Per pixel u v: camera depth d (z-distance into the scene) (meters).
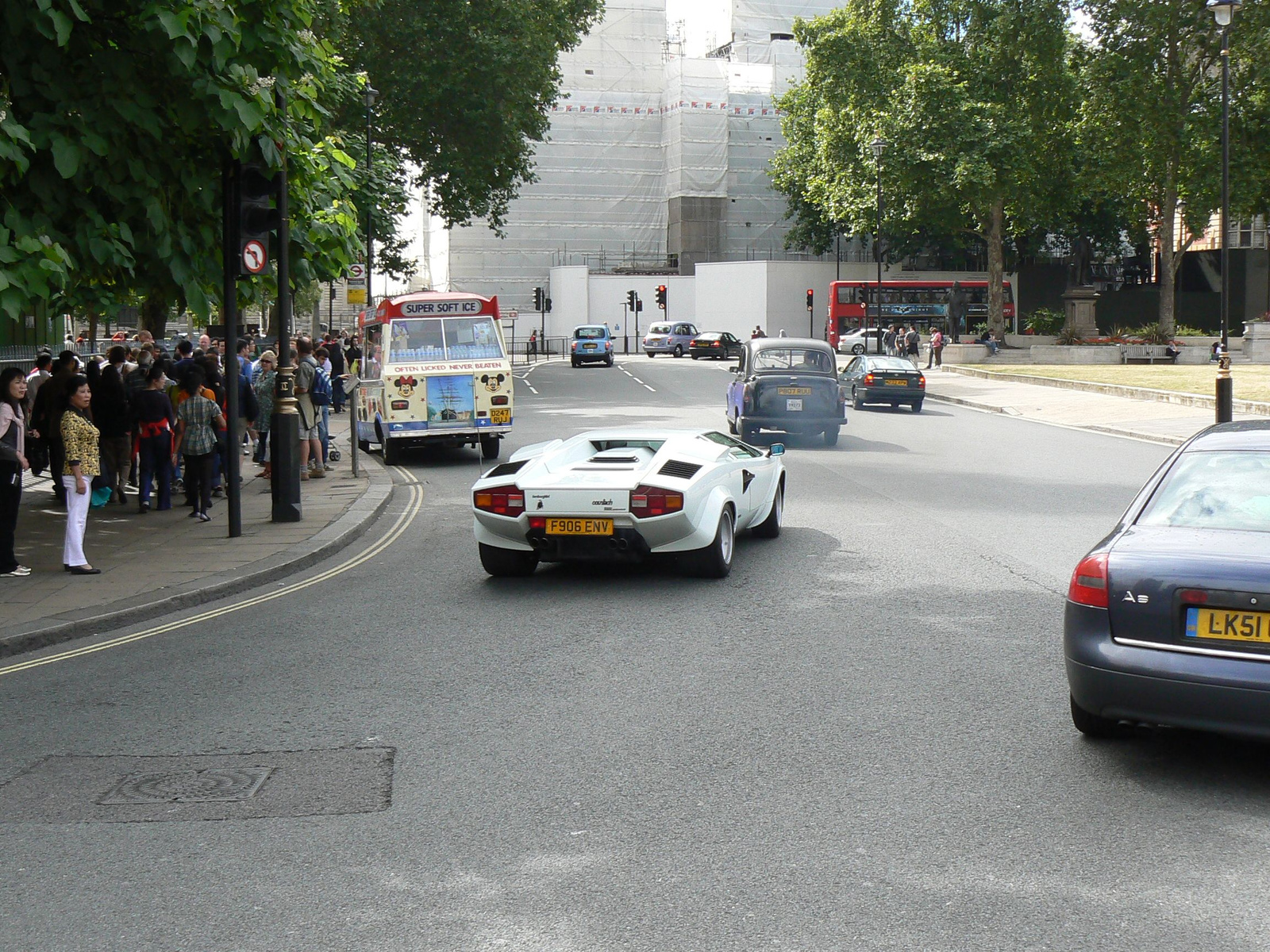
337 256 13.94
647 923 3.94
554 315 73.38
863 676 7.05
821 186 59.88
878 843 4.59
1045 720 6.18
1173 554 5.20
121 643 8.26
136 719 6.41
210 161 11.62
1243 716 4.93
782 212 78.38
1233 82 54.12
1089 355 52.47
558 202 75.06
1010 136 52.03
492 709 6.46
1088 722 5.77
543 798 5.12
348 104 38.91
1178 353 53.09
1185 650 5.07
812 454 20.83
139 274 11.23
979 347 52.81
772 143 77.88
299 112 11.98
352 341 35.50
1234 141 54.06
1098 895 4.12
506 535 9.89
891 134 52.91
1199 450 6.04
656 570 10.58
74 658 7.85
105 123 9.83
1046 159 57.75
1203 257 70.38
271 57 10.90
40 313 22.83
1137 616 5.18
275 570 10.67
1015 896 4.11
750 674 7.11
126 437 15.52
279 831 4.80
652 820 4.86
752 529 12.13
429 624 8.59
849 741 5.85
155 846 4.65
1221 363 24.28
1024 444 22.61
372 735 6.04
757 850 4.54
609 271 75.56
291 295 13.99
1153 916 3.96
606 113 75.44
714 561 9.98
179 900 4.17
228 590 9.95
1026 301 72.94
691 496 9.62
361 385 22.55
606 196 75.75
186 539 12.41
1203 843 4.57
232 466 12.41
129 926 3.97
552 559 9.92
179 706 6.63
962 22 55.44
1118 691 5.19
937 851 4.51
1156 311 70.38
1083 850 4.51
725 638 8.02
